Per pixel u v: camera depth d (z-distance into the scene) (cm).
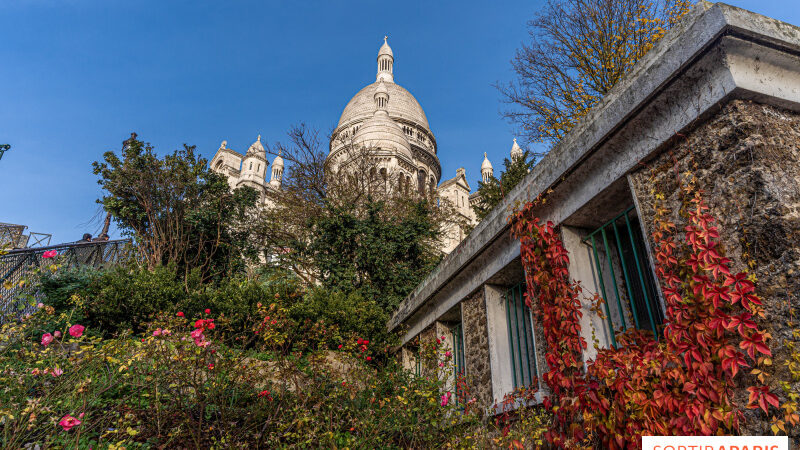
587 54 1650
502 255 623
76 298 612
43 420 471
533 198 532
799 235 285
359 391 595
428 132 5972
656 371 328
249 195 1791
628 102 386
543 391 504
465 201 5456
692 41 328
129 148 1470
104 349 482
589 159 446
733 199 311
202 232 1524
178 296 988
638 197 392
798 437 254
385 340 1030
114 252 1390
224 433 529
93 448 468
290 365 573
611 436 368
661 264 350
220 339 623
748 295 286
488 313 652
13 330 506
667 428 314
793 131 327
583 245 494
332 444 463
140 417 540
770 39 315
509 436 479
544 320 490
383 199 2139
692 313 314
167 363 488
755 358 280
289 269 1686
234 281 1098
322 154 2088
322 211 1900
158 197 1476
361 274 1344
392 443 562
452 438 504
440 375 742
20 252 898
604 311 462
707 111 330
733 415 279
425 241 1702
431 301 874
